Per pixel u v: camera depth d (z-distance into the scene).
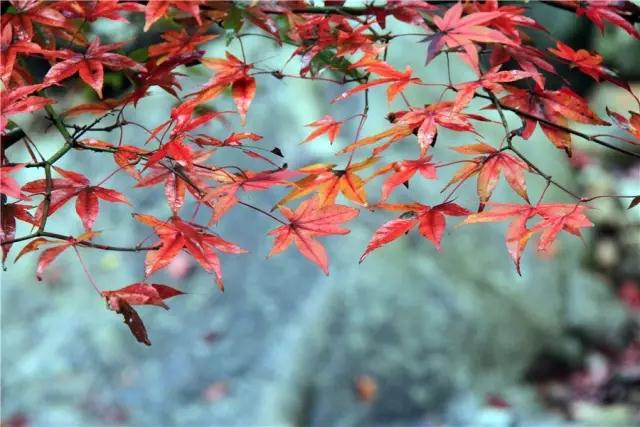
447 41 1.12
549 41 5.34
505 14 1.26
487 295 3.89
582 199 1.08
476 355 3.73
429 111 1.12
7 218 1.10
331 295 3.57
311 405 3.41
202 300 3.73
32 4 1.22
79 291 3.95
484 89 1.14
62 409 3.52
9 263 4.10
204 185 1.13
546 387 3.88
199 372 3.51
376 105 4.23
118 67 1.18
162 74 1.26
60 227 4.14
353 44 1.25
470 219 1.07
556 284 4.23
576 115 1.23
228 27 1.29
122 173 4.17
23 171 4.12
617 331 4.25
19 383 3.64
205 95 1.21
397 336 3.58
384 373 3.51
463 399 3.60
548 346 4.01
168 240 1.06
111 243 4.04
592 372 4.00
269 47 4.35
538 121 1.19
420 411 3.51
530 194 4.43
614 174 5.52
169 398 3.46
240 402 3.38
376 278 3.64
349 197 1.12
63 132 1.15
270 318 3.59
